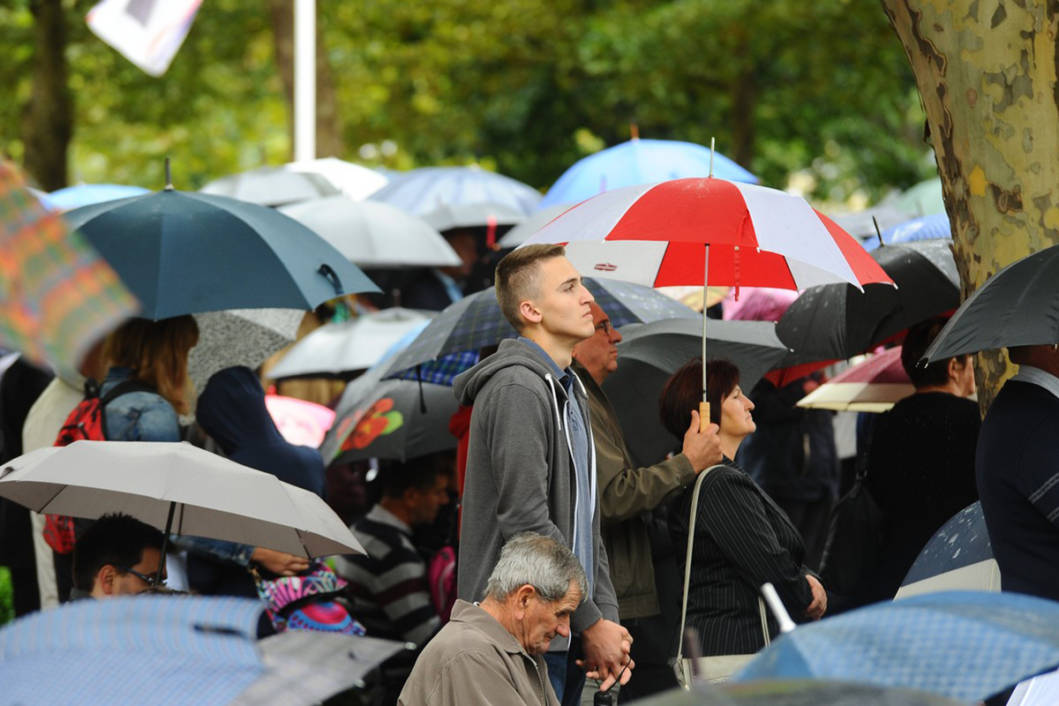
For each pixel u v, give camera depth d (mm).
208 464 15781
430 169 42250
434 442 23438
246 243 18219
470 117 91125
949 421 19734
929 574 16375
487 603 14672
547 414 15109
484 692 14094
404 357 20203
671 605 19359
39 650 6707
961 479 19672
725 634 16656
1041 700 11156
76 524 18109
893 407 20578
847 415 28656
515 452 14812
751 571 16594
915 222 27219
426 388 24172
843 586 20359
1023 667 6242
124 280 17531
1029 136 16500
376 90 92438
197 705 6434
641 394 21359
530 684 14516
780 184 93312
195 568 18266
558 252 15805
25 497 17062
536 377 15203
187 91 88375
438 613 23484
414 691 14359
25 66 85625
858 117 86125
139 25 39375
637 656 18375
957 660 6297
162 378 18328
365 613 23172
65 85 76125
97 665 6566
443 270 33406
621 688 18359
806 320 21875
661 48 74188
